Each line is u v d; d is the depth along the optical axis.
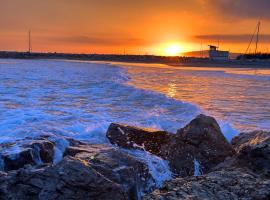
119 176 5.98
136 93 19.52
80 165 5.60
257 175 6.39
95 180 5.45
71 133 10.05
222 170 6.65
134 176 6.16
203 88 24.58
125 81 28.56
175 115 13.12
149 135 8.78
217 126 8.50
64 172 5.46
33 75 33.59
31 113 12.91
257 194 5.62
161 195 5.61
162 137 8.75
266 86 27.06
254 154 6.86
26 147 7.37
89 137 9.77
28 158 7.11
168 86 25.69
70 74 36.31
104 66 63.53
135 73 42.91
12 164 6.96
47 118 12.10
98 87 22.78
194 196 5.56
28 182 5.42
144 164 6.88
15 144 7.62
